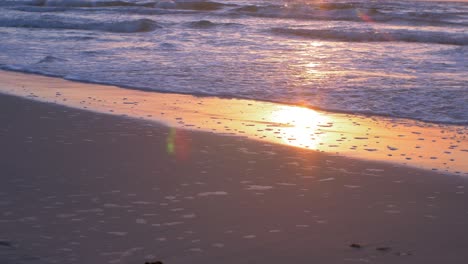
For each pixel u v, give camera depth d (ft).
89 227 31.22
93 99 71.00
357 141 53.31
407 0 461.37
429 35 162.81
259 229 31.37
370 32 165.58
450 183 40.65
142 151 47.50
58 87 79.20
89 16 234.17
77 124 56.95
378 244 29.76
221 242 29.58
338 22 231.91
